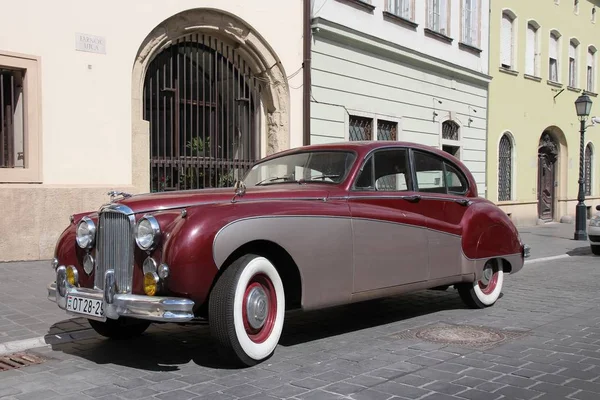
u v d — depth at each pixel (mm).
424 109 17062
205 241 4301
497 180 20703
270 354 4789
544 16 23250
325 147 6090
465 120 19016
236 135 12469
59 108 9391
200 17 11266
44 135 9234
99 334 5648
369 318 6555
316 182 5711
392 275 5707
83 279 4852
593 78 27375
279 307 4828
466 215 6695
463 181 6980
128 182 10258
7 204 8828
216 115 11945
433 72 17375
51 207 9234
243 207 4660
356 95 14555
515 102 21672
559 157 25188
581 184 17094
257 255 4668
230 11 11664
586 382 4297
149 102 10875
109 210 4547
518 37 21703
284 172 6102
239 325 4480
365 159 5727
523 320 6438
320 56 13531
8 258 8898
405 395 4004
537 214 23219
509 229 7230
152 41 10586
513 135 21562
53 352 5195
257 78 12703
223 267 4566
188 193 4926
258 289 4668
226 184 12047
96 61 9797
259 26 12227
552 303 7504
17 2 8891
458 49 18453
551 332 5863
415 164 6309
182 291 4250
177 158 11156
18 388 4223
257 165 6461
